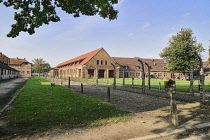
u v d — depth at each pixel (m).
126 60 60.22
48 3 5.51
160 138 4.00
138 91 14.59
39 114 5.91
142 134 4.14
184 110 7.07
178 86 19.14
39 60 77.25
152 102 9.06
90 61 47.00
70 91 13.59
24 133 4.08
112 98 10.46
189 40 37.34
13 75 51.12
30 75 74.81
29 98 9.35
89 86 20.06
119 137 3.94
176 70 38.22
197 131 4.51
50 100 8.81
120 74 54.84
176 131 4.32
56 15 5.95
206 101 9.08
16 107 6.98
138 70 57.12
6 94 11.16
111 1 5.86
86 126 4.68
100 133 4.18
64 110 6.57
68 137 3.89
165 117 5.78
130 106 7.89
